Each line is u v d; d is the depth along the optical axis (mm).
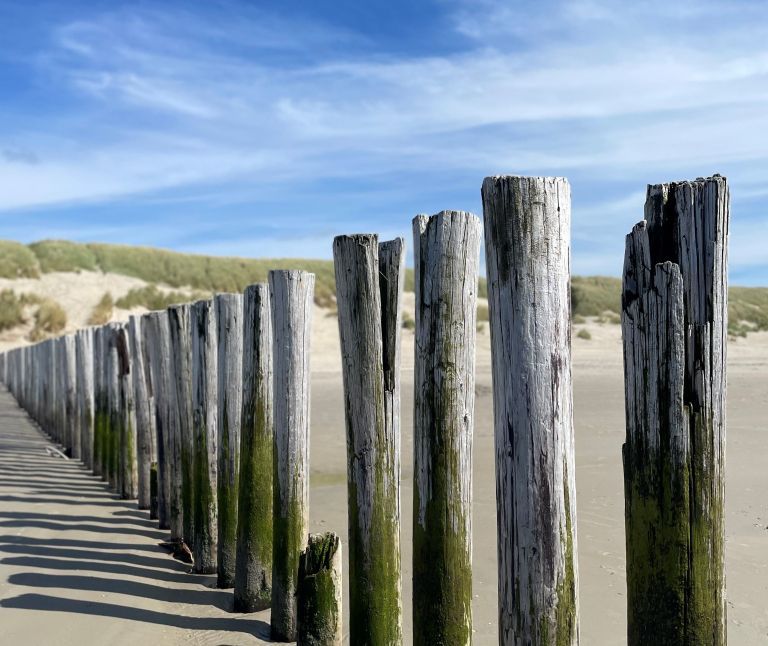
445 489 3248
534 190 2666
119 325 8875
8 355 24719
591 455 8977
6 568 5715
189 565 5871
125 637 4469
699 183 2527
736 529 6039
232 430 5305
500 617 2789
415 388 3334
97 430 10000
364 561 3662
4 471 10180
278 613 4387
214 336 5664
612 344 26266
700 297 2523
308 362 4441
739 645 4109
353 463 3686
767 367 18656
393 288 3631
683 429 2543
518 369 2674
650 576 2611
